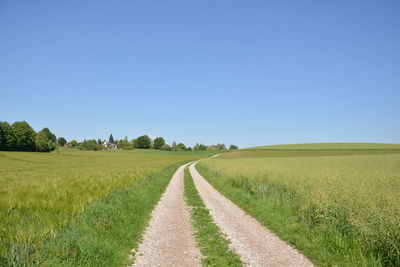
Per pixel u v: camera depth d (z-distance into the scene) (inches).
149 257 240.7
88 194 430.9
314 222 329.7
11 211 311.4
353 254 236.4
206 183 878.4
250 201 492.4
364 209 292.7
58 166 1768.0
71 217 300.0
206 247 266.4
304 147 4697.3
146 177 920.9
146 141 7121.1
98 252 230.4
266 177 683.4
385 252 228.8
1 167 1647.4
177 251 256.1
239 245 272.1
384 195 352.2
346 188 422.6
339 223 302.4
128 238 287.6
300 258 238.4
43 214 295.9
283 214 385.4
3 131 3631.9
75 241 238.7
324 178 560.4
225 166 1242.0
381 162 1475.1
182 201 546.3
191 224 359.3
